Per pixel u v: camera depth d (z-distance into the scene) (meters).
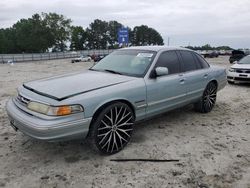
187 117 6.17
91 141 4.04
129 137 4.43
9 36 97.69
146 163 3.99
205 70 6.21
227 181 3.56
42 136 3.53
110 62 5.38
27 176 3.61
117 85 4.25
